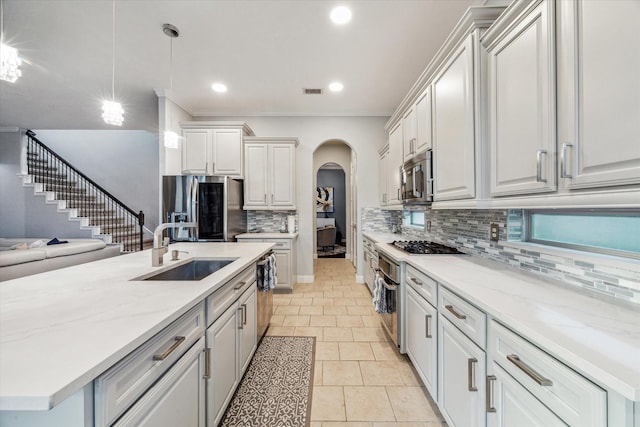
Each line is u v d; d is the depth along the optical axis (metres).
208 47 2.59
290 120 4.39
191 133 3.91
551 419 0.78
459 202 1.66
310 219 4.41
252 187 4.10
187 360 1.12
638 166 0.73
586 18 0.87
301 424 1.57
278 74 3.13
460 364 1.30
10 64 1.47
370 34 2.42
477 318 1.16
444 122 1.81
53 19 2.18
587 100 0.87
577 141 0.91
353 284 4.41
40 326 0.86
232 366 1.66
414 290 1.95
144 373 0.87
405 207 2.90
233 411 1.66
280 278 3.92
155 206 7.21
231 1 2.02
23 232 5.60
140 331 0.83
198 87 3.44
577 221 1.36
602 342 0.76
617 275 1.09
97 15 2.14
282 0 2.01
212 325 1.38
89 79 3.22
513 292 1.20
